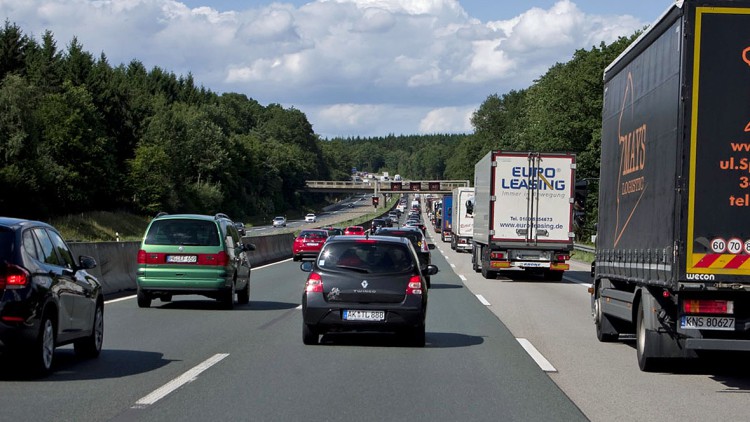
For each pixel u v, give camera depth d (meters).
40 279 9.38
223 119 144.12
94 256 20.05
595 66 70.44
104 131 90.25
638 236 10.90
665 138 9.73
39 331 9.23
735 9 9.05
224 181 126.94
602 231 13.55
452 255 50.91
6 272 9.03
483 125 152.38
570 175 28.17
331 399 8.55
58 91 89.69
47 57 94.62
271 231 96.12
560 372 10.52
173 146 108.94
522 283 27.62
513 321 16.44
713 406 8.50
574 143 72.31
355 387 9.25
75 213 78.75
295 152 182.75
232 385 9.27
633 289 11.84
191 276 17.48
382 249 12.73
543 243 28.14
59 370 10.13
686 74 9.10
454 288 25.30
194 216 17.97
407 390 9.11
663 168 9.77
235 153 131.00
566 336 14.20
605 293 12.96
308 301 12.47
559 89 73.62
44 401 8.25
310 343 12.77
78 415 7.63
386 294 12.42
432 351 12.23
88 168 81.50
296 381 9.57
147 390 8.90
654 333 10.29
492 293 23.44
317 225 119.56
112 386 9.11
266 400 8.45
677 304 9.42
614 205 12.59
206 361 10.95
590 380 9.98
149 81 147.75
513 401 8.59
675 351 10.25
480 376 10.11
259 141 167.75
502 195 28.14
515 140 92.25
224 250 17.72
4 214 68.44
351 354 11.81
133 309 17.66
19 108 69.94
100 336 11.43
